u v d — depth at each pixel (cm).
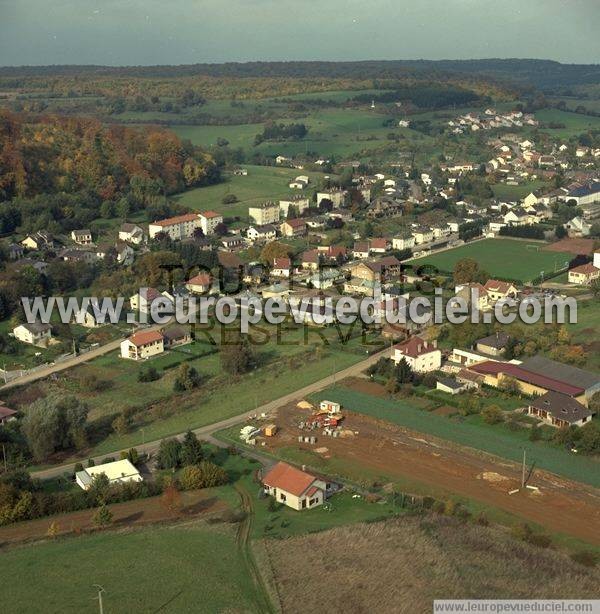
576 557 8756
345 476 10900
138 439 12281
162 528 9519
